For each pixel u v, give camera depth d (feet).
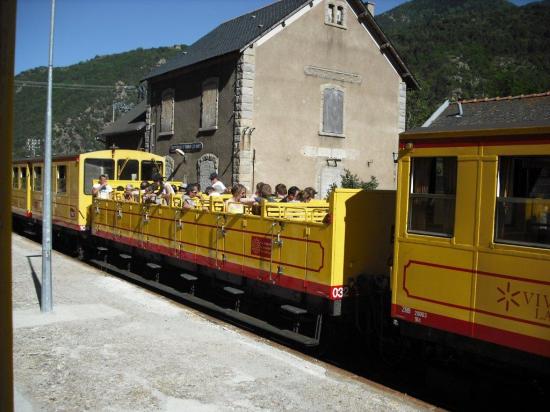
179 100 81.82
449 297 18.88
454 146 18.95
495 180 17.78
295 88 73.10
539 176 16.74
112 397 18.34
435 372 20.85
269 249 26.94
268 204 27.50
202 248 32.65
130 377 20.18
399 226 20.71
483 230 18.01
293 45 72.64
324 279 23.62
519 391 18.94
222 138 72.33
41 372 20.49
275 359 22.88
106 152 51.75
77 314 29.27
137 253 41.63
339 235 23.36
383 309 24.09
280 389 19.51
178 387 19.35
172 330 26.61
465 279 18.43
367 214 24.25
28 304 31.42
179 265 35.76
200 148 76.33
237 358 22.74
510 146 17.40
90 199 51.01
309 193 31.73
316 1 74.13
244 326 29.73
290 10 72.33
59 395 18.42
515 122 17.93
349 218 23.67
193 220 33.71
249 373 21.02
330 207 23.47
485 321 17.83
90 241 50.37
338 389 19.75
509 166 17.60
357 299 24.08
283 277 25.98
